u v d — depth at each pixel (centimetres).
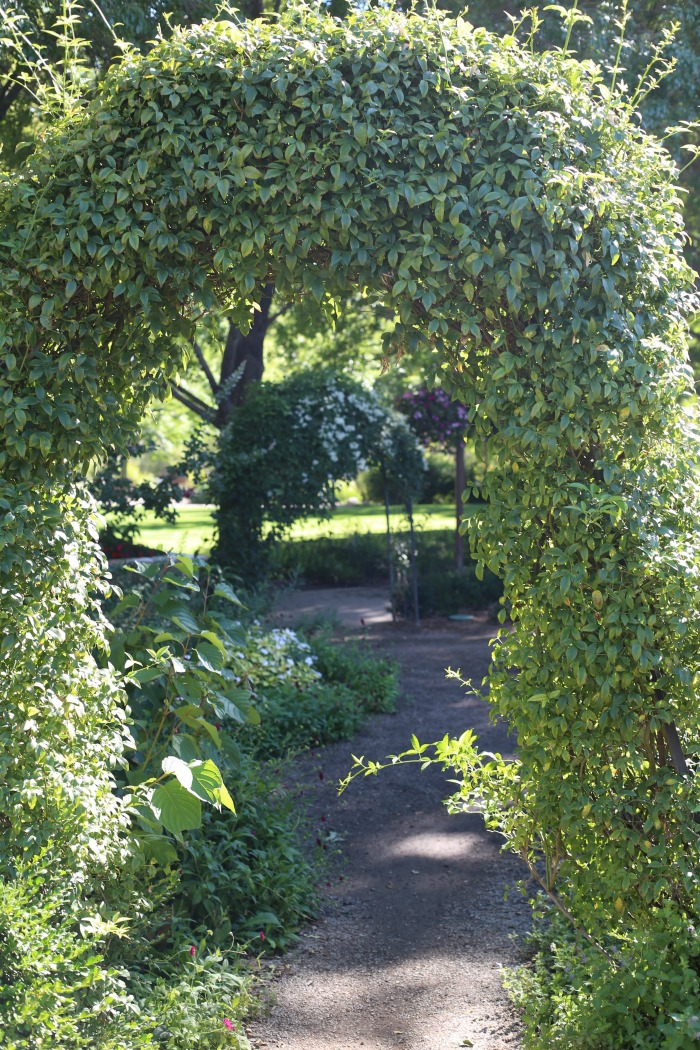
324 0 302
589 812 285
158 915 343
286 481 1037
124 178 284
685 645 279
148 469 2427
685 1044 230
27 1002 218
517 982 333
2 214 299
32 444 295
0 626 291
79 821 282
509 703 301
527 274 281
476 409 302
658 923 274
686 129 313
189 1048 285
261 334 1223
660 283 302
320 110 284
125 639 394
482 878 463
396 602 1238
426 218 283
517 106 284
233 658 472
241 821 430
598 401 288
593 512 272
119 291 291
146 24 633
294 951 385
